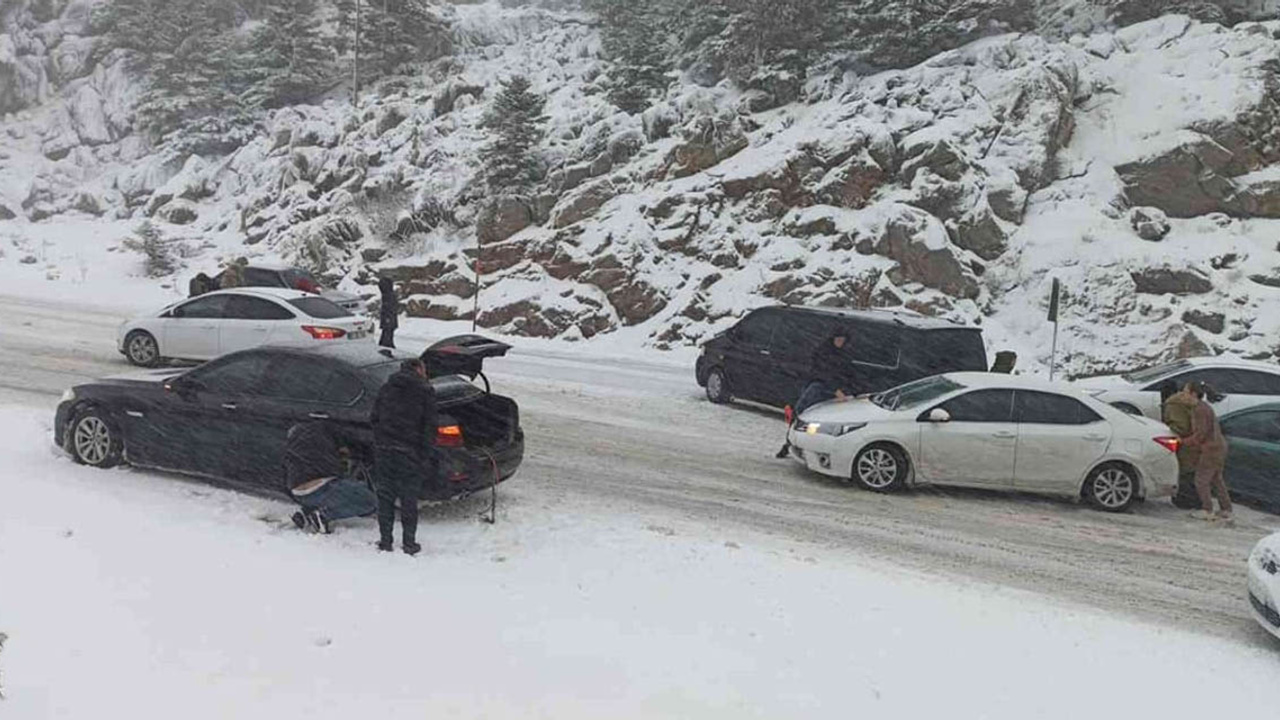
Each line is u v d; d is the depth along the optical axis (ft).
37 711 13.82
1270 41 89.04
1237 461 37.42
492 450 28.30
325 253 87.30
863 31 99.91
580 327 74.59
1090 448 34.71
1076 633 21.85
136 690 14.84
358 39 128.36
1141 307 72.23
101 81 142.20
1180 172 80.89
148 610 18.22
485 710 15.25
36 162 132.57
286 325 47.98
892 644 20.01
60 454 31.14
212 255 97.96
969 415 35.22
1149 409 43.09
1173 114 84.53
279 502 28.12
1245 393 43.55
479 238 82.28
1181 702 18.49
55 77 145.18
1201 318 71.61
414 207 89.86
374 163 99.55
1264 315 71.61
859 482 35.29
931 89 89.30
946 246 74.90
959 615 22.20
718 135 86.02
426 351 36.09
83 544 21.81
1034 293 75.05
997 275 76.69
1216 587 26.86
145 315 50.47
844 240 76.18
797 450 36.94
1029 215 80.59
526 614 19.98
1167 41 94.63
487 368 59.72
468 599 20.59
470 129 100.17
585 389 53.93
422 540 25.44
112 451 30.22
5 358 49.16
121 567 20.52
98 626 17.21
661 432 43.52
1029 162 82.17
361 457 26.81
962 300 74.54
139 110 132.77
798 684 17.53
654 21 119.03
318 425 26.55
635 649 18.52
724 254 76.84
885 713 16.70
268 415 27.91
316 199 99.09
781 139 85.25
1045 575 26.81
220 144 125.29
